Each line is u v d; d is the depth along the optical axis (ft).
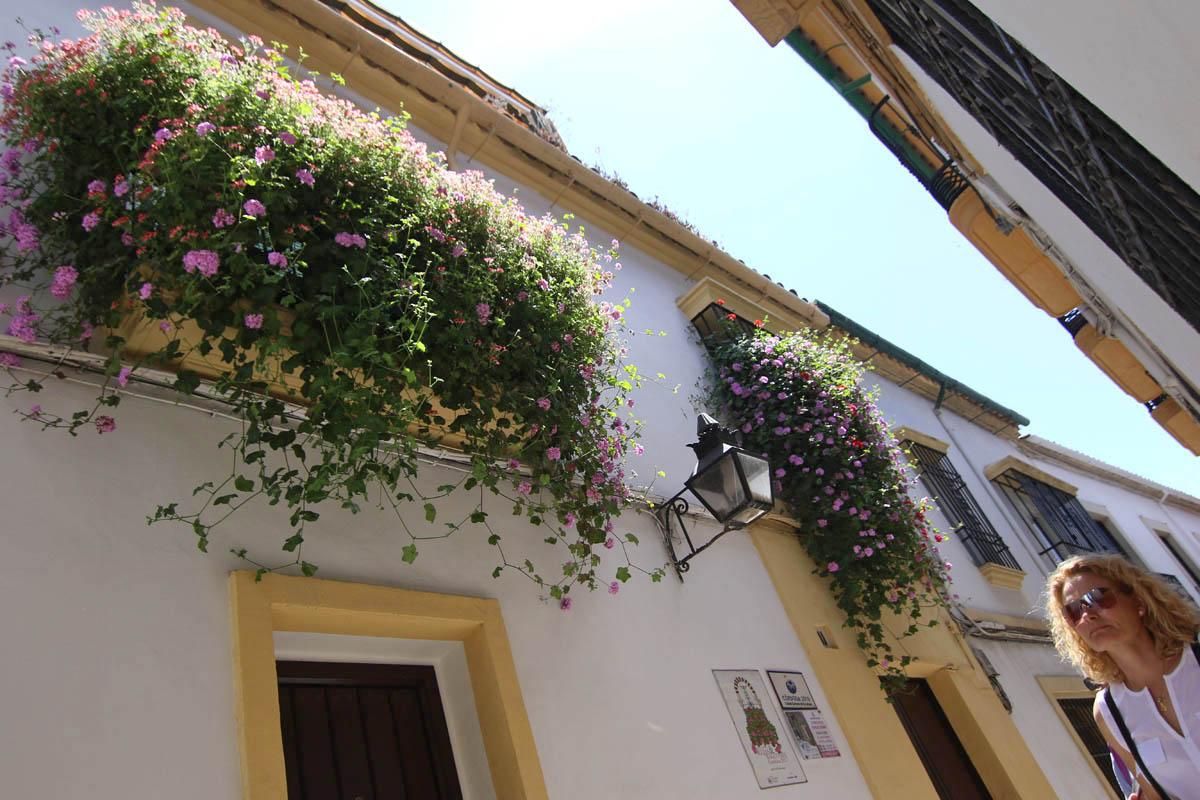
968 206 18.78
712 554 15.53
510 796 9.39
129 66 9.07
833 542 17.80
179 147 8.04
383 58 16.01
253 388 8.31
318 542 9.21
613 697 11.33
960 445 34.94
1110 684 8.59
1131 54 5.23
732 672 13.70
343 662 9.59
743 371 19.89
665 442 17.19
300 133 9.35
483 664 10.07
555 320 11.41
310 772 8.63
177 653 7.44
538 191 19.40
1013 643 25.73
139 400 8.57
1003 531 32.07
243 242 7.80
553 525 12.37
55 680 6.64
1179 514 57.82
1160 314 11.69
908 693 19.48
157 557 7.82
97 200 8.25
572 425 10.76
